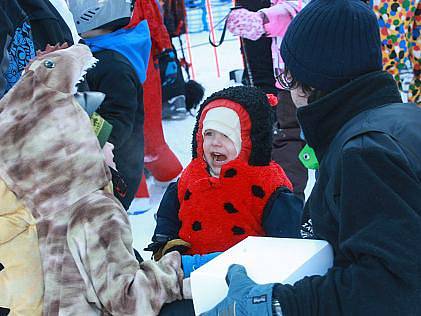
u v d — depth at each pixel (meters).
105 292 1.46
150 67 3.93
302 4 3.59
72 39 2.63
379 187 1.14
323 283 1.18
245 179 1.90
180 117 5.84
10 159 1.51
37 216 1.52
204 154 2.01
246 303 1.22
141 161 3.17
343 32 1.32
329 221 1.30
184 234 1.96
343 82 1.34
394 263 1.09
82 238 1.48
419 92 4.01
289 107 3.33
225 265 1.38
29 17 2.38
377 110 1.28
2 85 2.09
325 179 1.32
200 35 9.79
